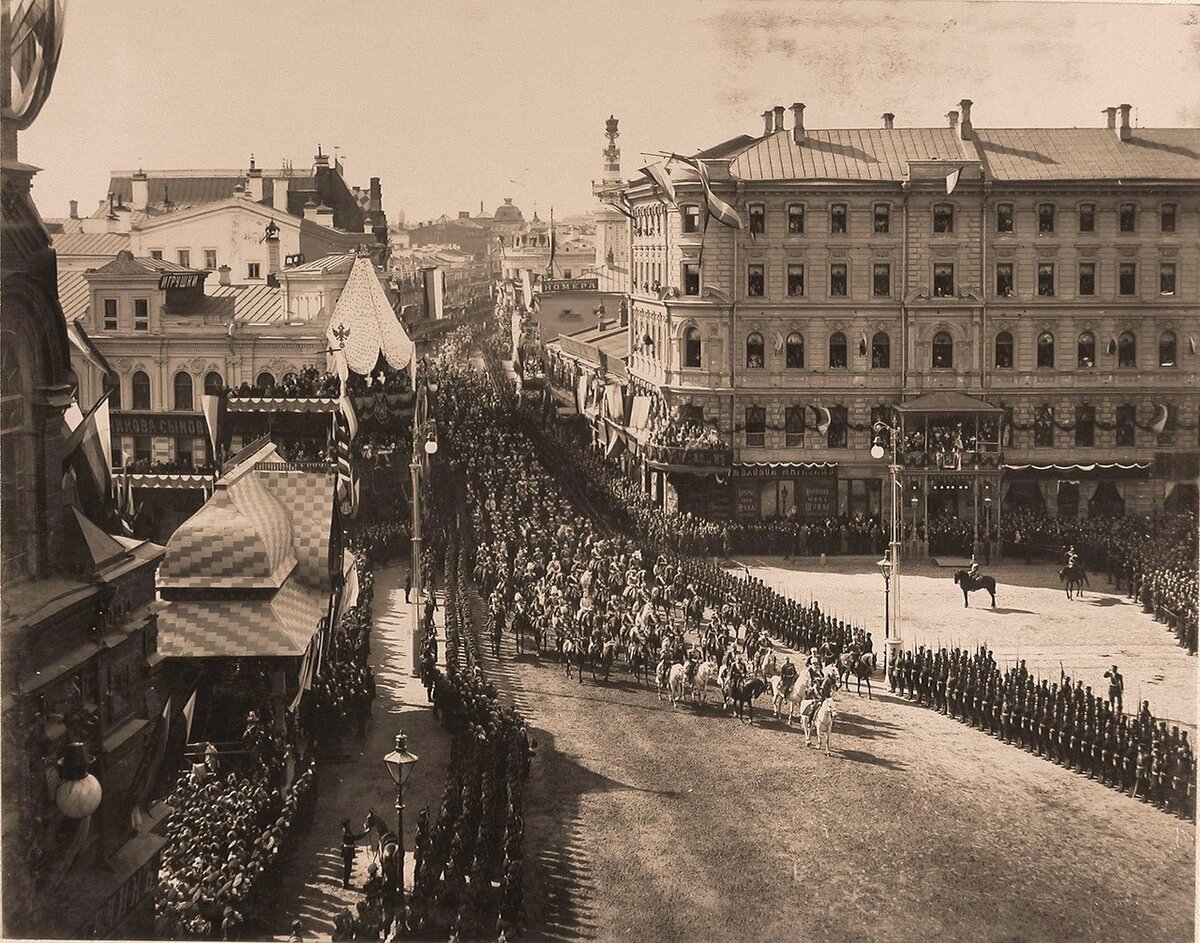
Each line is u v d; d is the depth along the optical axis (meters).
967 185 83.88
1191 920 37.31
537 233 157.25
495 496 85.25
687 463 83.88
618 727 51.75
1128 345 85.62
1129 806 45.09
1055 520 82.81
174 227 92.25
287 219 92.69
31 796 30.58
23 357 31.25
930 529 82.81
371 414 81.88
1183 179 83.81
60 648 31.48
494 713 46.84
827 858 40.72
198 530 44.91
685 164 84.75
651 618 60.09
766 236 85.25
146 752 35.81
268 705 44.00
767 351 85.94
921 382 85.56
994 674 53.12
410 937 34.97
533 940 35.53
